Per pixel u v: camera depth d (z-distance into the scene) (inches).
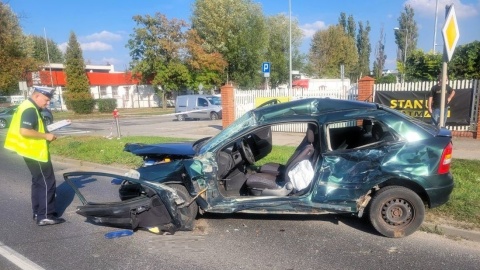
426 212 193.5
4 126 831.1
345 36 2490.2
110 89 1990.7
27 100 197.6
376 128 177.8
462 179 242.8
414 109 467.2
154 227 183.2
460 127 446.3
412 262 150.7
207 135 584.4
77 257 162.1
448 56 218.5
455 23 215.8
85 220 210.4
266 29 1836.9
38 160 196.1
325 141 176.7
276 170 209.3
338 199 173.8
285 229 189.5
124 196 205.5
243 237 180.7
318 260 154.7
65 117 1229.7
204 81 1678.2
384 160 169.0
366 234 180.4
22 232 193.5
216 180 186.5
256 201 182.4
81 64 1594.5
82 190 275.3
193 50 1610.5
